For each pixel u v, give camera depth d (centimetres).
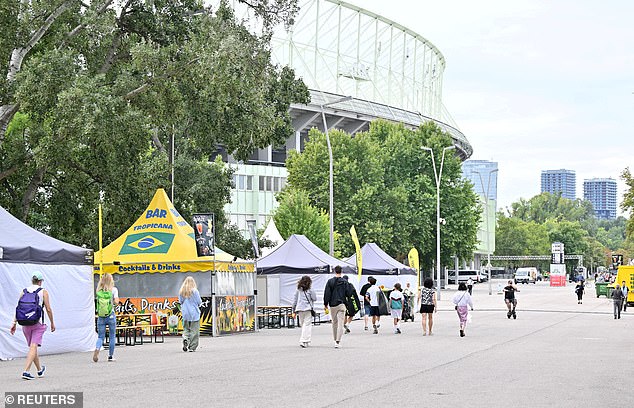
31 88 2972
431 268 10069
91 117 2877
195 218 3272
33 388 1584
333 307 2623
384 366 2008
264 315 4053
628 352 2445
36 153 3011
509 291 4684
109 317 2209
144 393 1499
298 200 7612
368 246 5319
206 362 2142
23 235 2427
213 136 3700
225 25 3419
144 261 3347
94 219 4138
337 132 8962
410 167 9506
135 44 3338
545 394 1491
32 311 1769
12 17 3175
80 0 3434
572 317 4838
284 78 4050
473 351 2478
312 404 1345
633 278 6562
